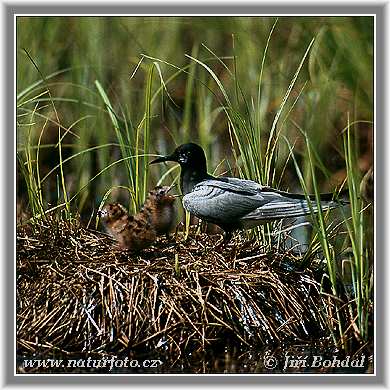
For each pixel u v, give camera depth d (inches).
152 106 698.8
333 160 684.7
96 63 716.0
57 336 447.5
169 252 486.9
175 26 771.4
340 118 706.8
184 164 522.0
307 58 722.2
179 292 456.1
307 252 490.6
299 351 452.8
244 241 510.3
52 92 709.3
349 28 705.0
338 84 714.2
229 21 754.2
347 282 514.0
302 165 671.1
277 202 485.4
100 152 642.2
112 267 468.1
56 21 729.6
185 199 502.0
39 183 524.1
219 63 775.7
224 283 464.1
